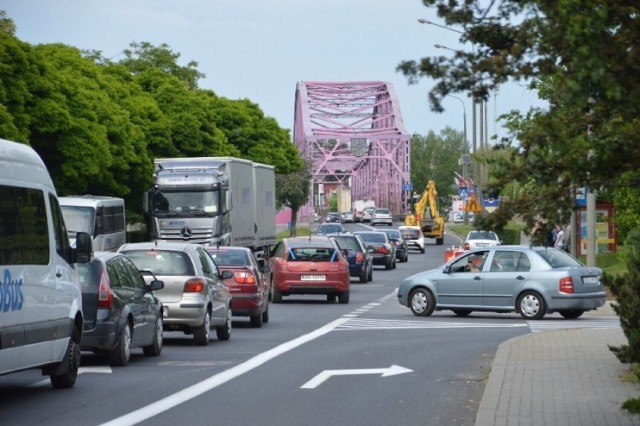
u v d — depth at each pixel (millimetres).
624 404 26469
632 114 17312
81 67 134250
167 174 98062
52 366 31641
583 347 42938
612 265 95438
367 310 71375
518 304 62375
